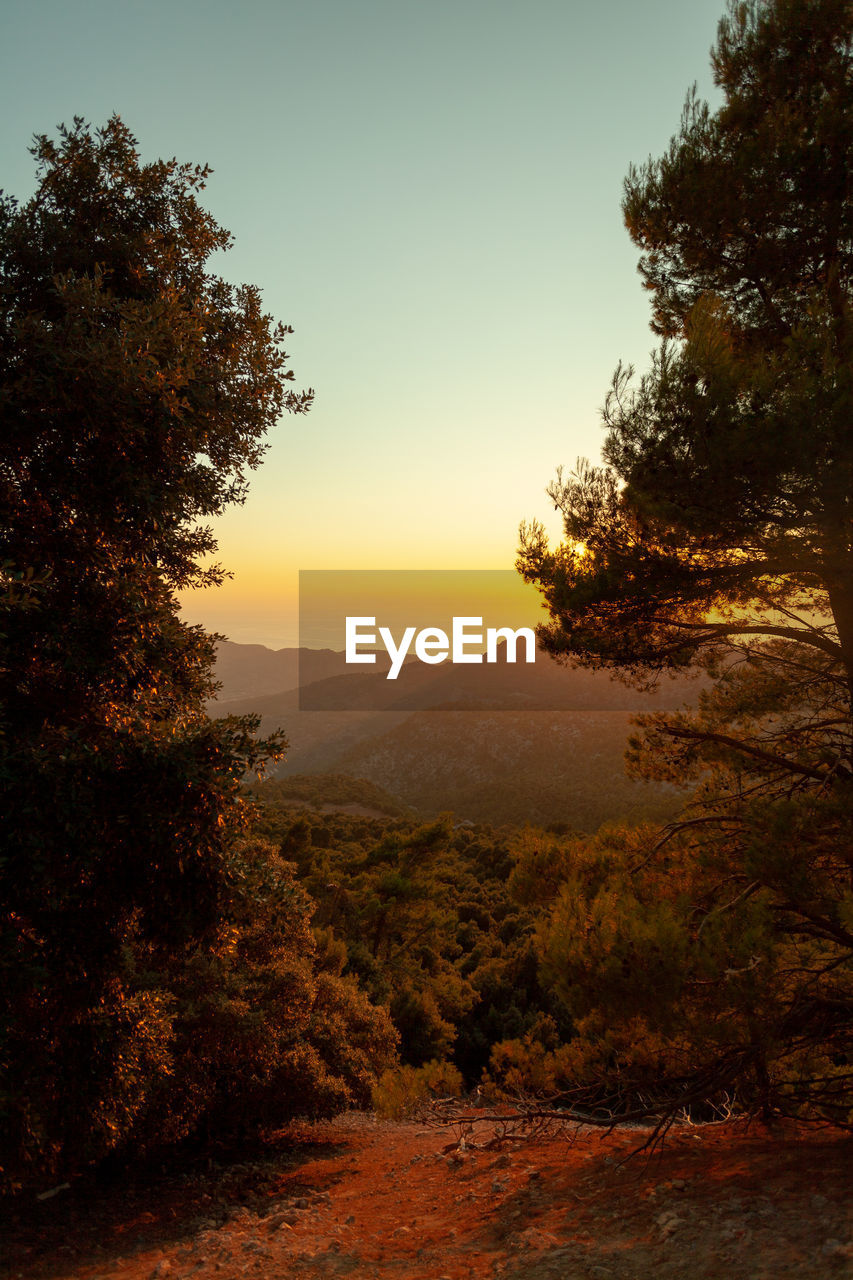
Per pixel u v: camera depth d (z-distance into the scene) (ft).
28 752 17.38
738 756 26.66
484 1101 40.11
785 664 25.54
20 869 17.33
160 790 19.66
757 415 18.90
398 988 83.35
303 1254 19.98
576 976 19.61
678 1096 22.63
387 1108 28.89
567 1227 18.45
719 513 19.89
